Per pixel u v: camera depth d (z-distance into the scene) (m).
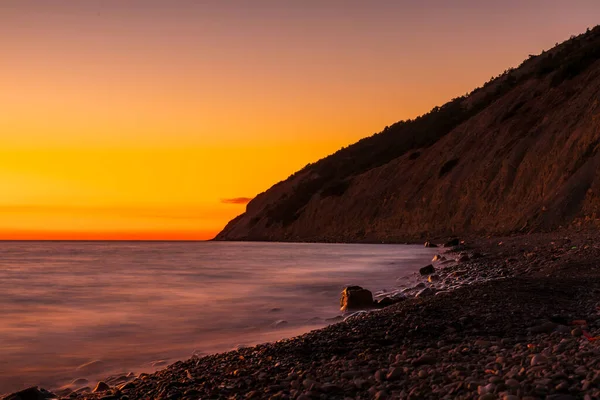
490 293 12.91
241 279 32.09
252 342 12.85
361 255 56.44
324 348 9.03
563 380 5.00
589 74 74.62
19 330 15.01
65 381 9.88
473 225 74.06
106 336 14.02
